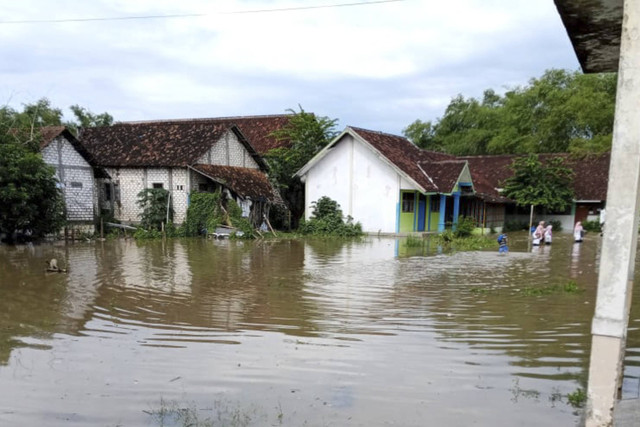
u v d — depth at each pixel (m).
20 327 7.97
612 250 3.60
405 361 6.36
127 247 20.06
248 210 27.38
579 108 36.97
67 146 23.42
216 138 27.72
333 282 12.02
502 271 13.89
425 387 5.54
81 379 5.80
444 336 7.41
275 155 30.98
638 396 5.01
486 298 10.10
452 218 30.42
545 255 18.05
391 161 26.47
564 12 4.76
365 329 7.81
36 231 20.95
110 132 30.67
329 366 6.19
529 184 29.72
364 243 22.64
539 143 41.06
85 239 22.48
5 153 19.20
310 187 29.19
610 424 3.71
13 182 19.34
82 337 7.45
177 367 6.18
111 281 12.08
